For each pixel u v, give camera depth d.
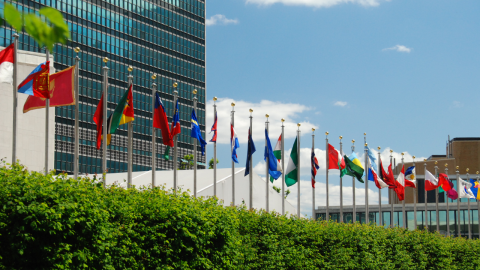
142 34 126.81
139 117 123.88
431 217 79.81
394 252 45.31
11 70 27.78
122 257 21.70
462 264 52.69
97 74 115.94
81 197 19.58
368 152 50.50
